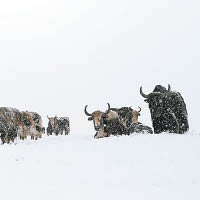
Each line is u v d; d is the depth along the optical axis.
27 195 22.11
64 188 23.64
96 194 22.50
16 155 32.91
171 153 33.56
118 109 57.22
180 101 53.88
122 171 27.84
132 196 22.23
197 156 32.41
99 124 55.28
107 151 34.81
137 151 34.59
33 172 27.34
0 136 50.34
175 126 52.88
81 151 34.97
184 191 23.38
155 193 22.89
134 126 58.00
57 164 29.77
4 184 24.33
